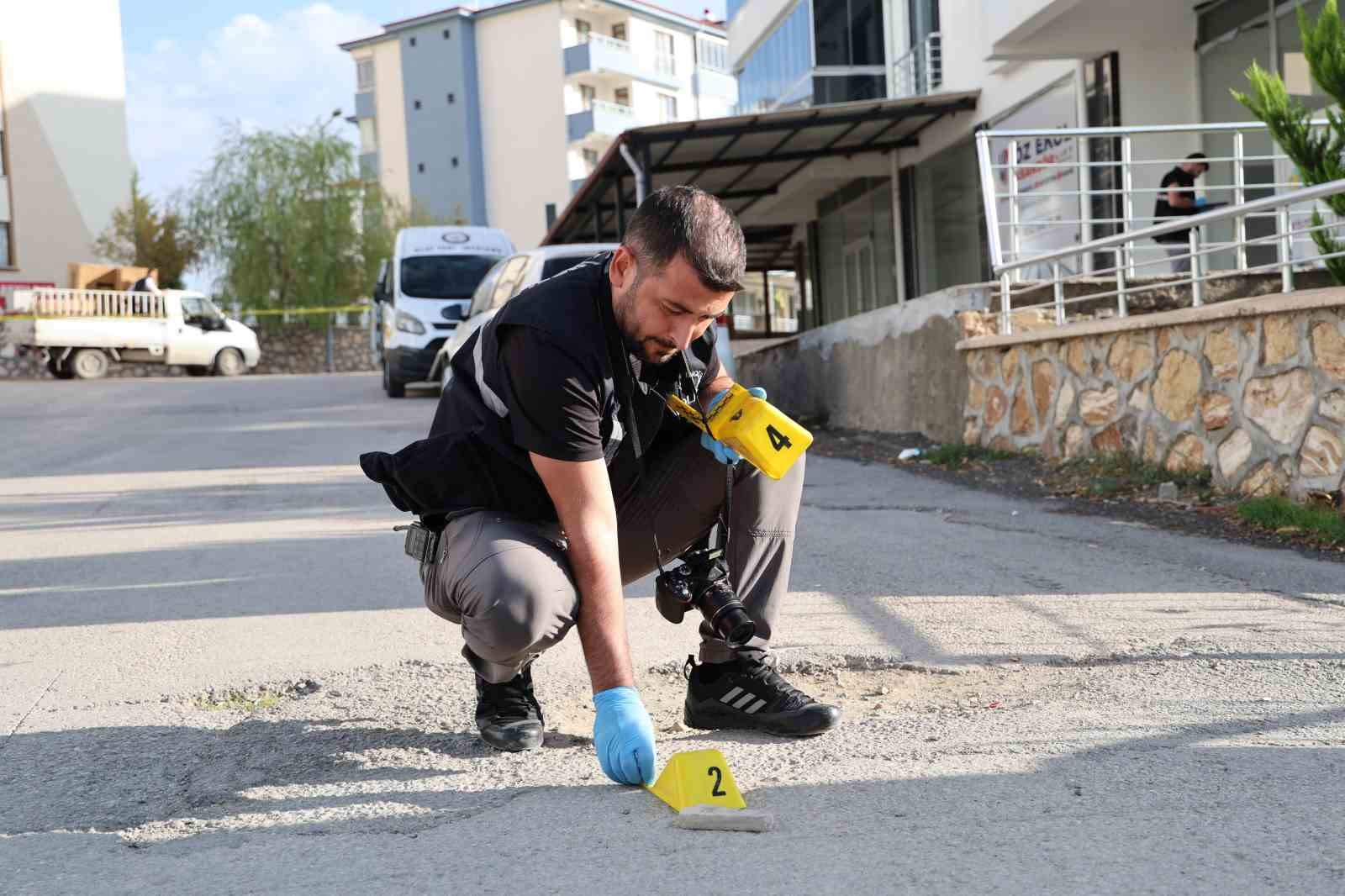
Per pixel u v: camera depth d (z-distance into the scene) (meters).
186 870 2.00
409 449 2.46
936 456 8.45
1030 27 11.44
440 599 2.46
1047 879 1.80
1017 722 2.72
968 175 15.36
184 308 26.89
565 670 3.39
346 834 2.15
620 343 2.21
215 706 3.19
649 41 53.47
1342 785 2.18
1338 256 6.17
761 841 2.01
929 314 9.63
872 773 2.37
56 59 34.78
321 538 5.90
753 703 2.71
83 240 35.25
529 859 1.98
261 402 16.11
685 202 2.06
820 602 4.20
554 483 2.21
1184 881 1.78
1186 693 2.92
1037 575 4.57
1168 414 6.65
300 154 34.81
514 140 51.94
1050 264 12.66
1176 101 11.89
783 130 14.40
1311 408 5.45
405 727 2.90
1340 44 6.18
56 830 2.24
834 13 18.75
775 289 39.16
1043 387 7.98
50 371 25.61
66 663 3.63
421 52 52.75
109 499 7.61
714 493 2.64
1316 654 3.27
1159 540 5.22
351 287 35.12
